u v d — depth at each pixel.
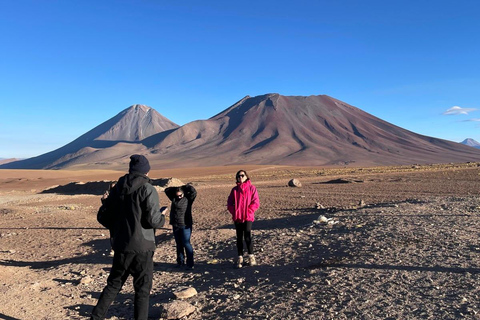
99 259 9.55
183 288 6.62
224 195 31.02
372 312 4.73
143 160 4.49
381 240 8.66
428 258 6.92
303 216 15.66
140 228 4.36
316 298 5.38
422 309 4.72
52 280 7.56
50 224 17.41
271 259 8.12
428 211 12.91
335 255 7.79
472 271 6.02
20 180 73.81
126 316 5.46
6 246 12.48
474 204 14.36
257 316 4.97
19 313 5.53
